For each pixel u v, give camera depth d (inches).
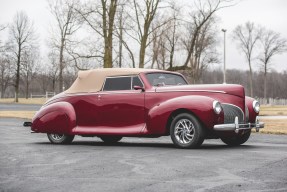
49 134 404.2
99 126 374.6
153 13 887.1
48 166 248.2
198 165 241.8
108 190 177.9
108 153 309.3
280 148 333.7
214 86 339.3
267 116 976.3
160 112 337.7
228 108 330.0
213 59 2080.5
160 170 226.8
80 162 263.3
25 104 1979.6
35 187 186.7
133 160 267.6
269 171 219.8
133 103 358.3
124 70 375.2
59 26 1460.4
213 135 330.0
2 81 3078.2
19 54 2150.6
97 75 385.7
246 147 343.9
